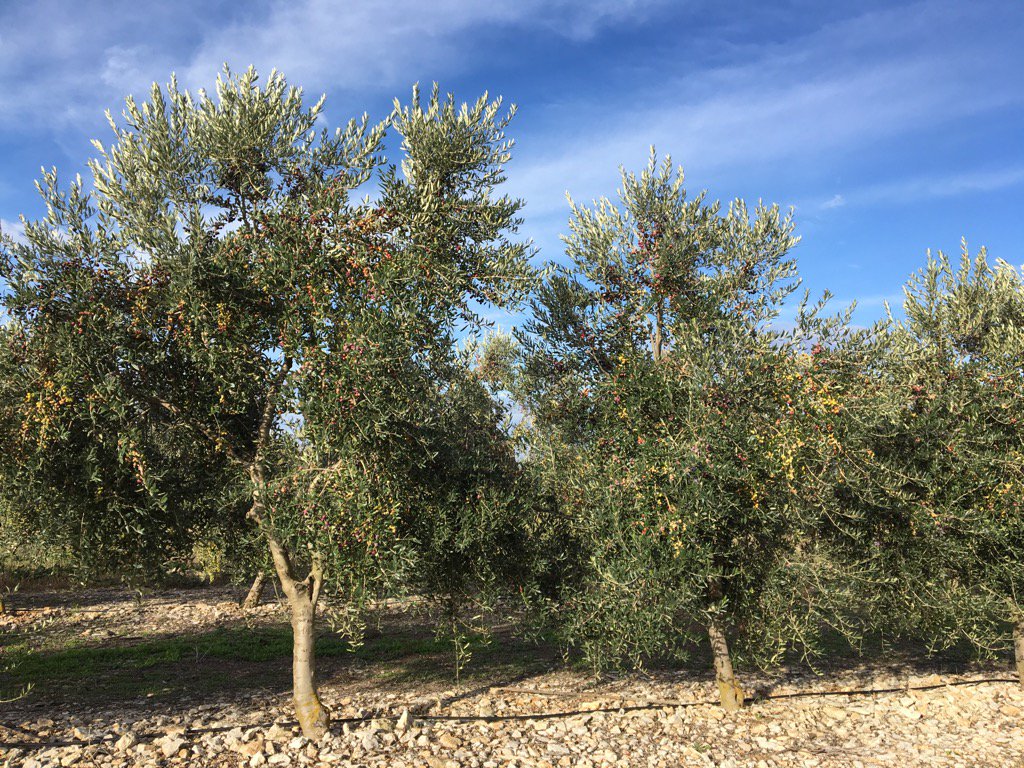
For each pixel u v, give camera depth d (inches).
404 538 328.5
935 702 460.1
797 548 395.2
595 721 417.1
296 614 385.4
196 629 742.5
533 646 677.3
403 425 333.7
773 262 422.6
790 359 369.1
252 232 345.1
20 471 319.6
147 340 325.4
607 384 393.4
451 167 374.9
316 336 324.2
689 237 420.8
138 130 339.6
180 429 354.9
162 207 331.9
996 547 421.4
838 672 552.4
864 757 362.0
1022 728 406.0
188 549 379.9
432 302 342.3
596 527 376.5
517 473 421.4
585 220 439.5
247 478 360.2
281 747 359.9
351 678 556.1
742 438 352.2
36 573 822.5
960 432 398.9
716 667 450.0
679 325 405.1
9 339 302.0
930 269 484.7
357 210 343.6
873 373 402.6
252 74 352.2
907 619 452.1
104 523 339.6
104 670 570.3
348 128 371.6
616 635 378.3
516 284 368.8
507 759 350.3
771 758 360.8
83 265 317.1
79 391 311.0
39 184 315.3
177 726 407.5
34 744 371.6
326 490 318.0
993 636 440.1
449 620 447.5
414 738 379.6
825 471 367.6
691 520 340.5
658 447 356.8
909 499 406.0
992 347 433.7
